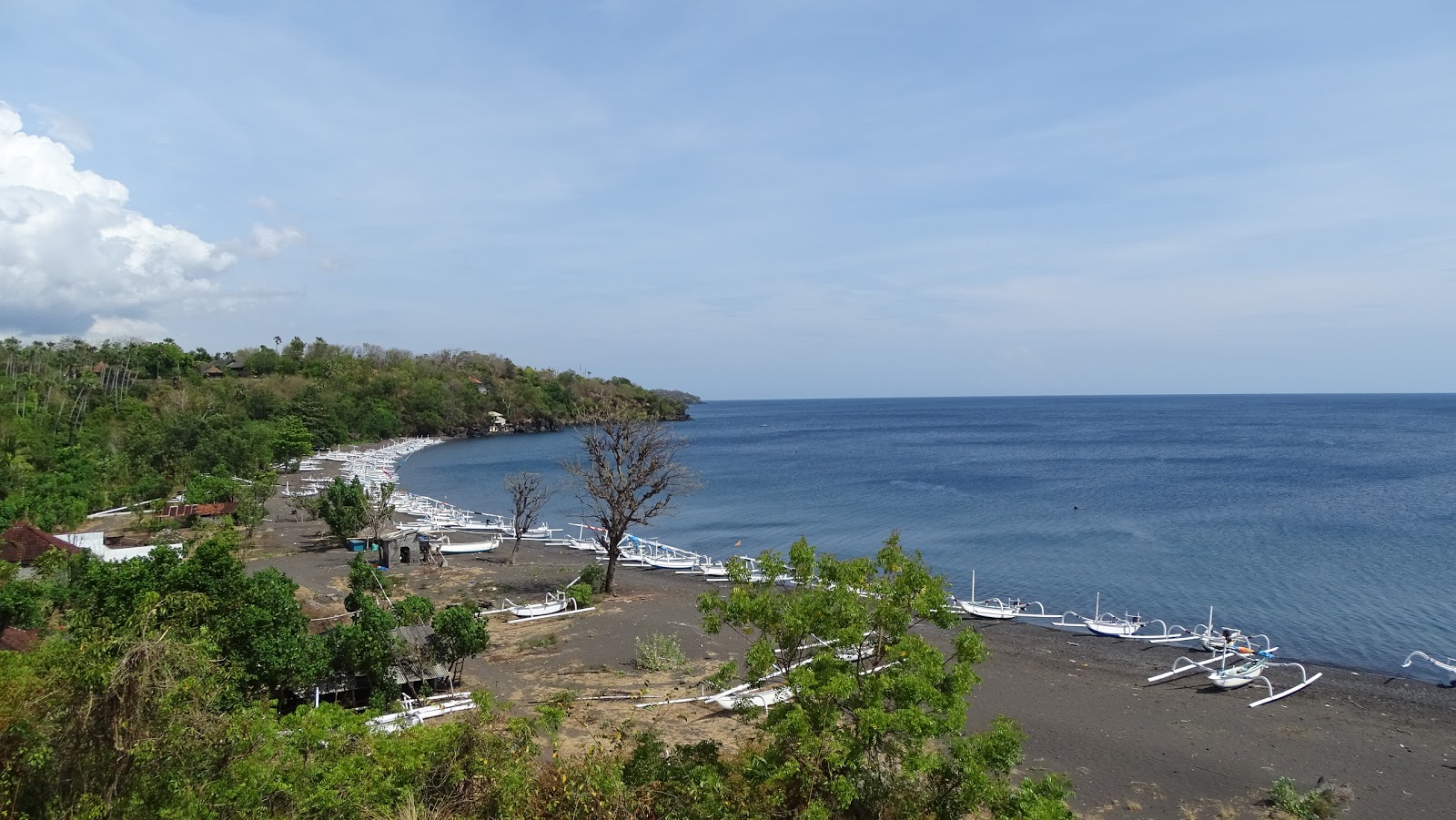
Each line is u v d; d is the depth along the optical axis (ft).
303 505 206.39
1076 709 89.10
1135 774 72.84
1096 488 279.90
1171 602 138.10
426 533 179.42
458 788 45.14
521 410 614.75
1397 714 88.28
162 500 188.55
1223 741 80.43
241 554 159.94
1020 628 123.54
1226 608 133.28
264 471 268.41
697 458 434.71
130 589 61.05
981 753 41.57
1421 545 175.52
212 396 360.48
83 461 220.64
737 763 48.37
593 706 81.82
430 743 46.03
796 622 44.14
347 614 104.22
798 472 351.46
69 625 60.64
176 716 37.93
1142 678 100.32
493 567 162.91
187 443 252.01
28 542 123.03
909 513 233.55
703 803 42.93
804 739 40.19
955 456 422.00
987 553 178.29
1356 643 115.03
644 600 135.54
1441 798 68.85
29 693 36.76
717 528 219.82
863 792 42.19
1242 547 177.68
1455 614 127.03
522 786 44.11
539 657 101.04
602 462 140.56
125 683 36.58
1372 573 152.66
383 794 41.93
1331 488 267.39
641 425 144.46
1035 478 313.53
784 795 42.63
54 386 299.38
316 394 440.45
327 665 71.77
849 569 46.14
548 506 271.69
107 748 35.99
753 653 44.57
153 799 35.96
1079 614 130.93
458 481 329.52
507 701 82.99
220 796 37.58
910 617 45.60
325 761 43.57
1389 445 444.55
